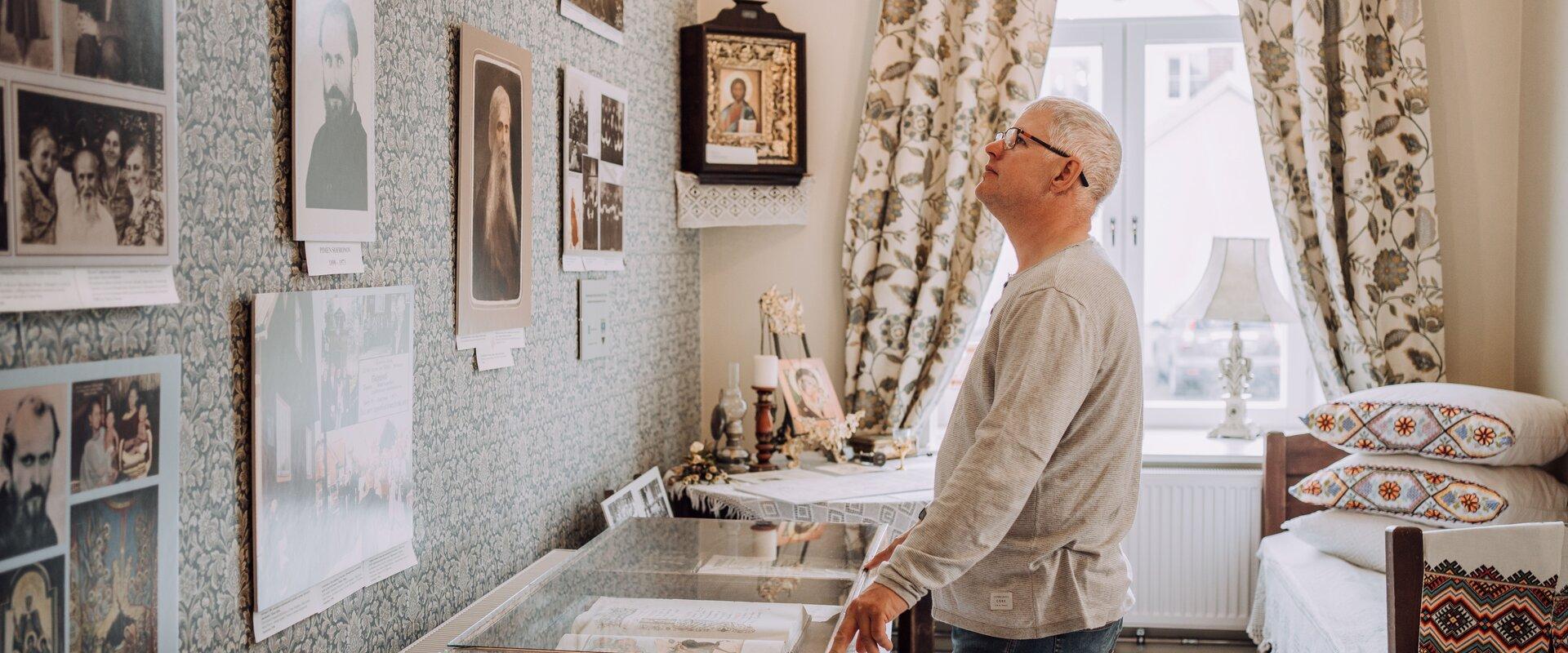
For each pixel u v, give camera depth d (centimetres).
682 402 384
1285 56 369
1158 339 422
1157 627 387
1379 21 364
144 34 130
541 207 259
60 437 121
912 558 152
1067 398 157
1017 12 375
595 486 300
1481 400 313
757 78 378
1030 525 169
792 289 403
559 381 272
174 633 138
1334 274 362
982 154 382
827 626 173
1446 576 200
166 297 135
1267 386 421
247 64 152
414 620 203
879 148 388
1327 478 333
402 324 193
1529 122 353
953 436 175
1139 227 414
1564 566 196
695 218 376
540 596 184
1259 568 371
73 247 121
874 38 396
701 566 203
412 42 196
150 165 131
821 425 356
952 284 389
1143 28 407
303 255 165
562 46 270
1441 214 370
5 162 112
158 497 135
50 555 120
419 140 200
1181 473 380
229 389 150
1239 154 411
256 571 155
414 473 201
